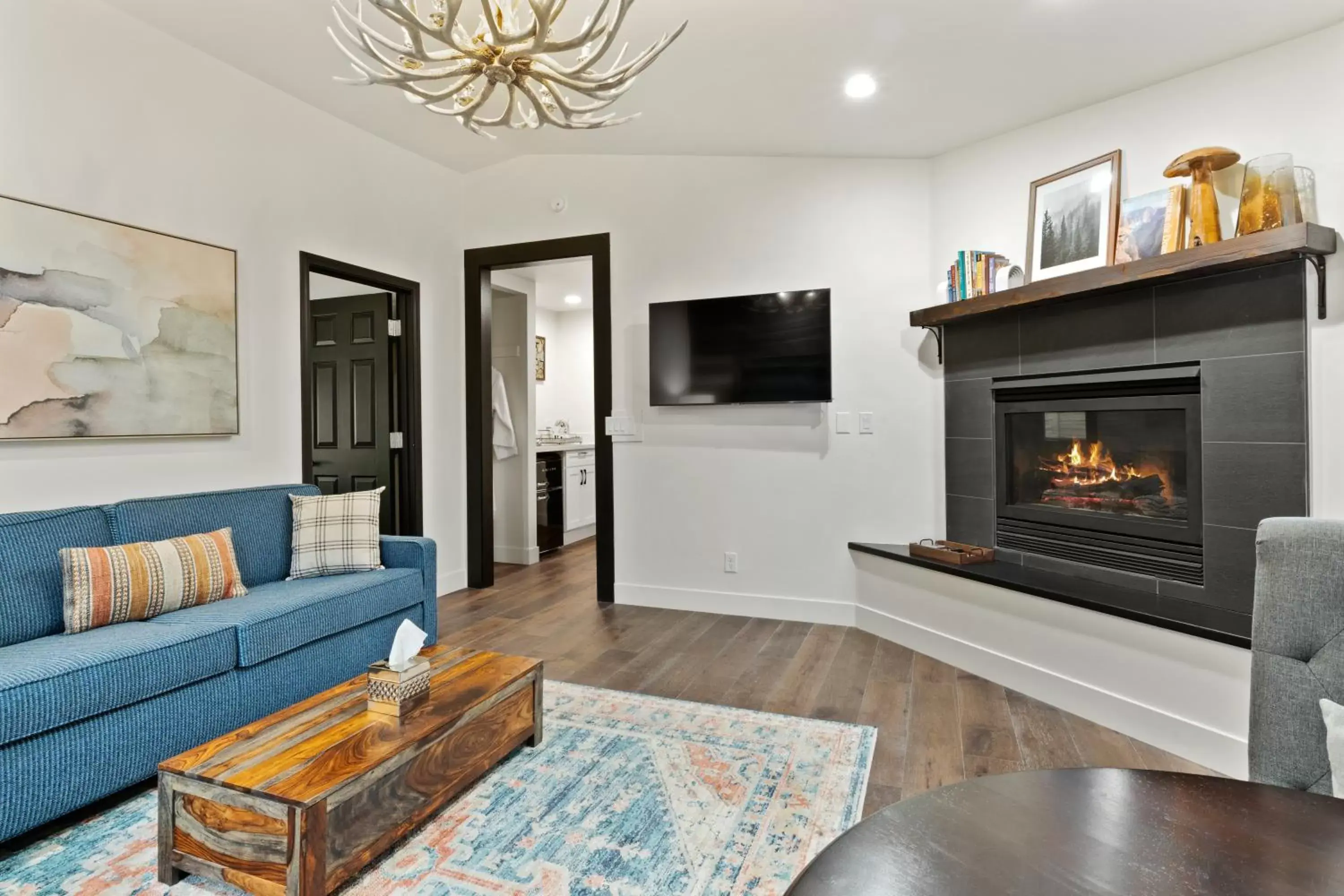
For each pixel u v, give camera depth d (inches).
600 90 78.6
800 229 150.0
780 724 96.4
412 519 164.4
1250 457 90.9
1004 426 126.3
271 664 93.1
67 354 97.7
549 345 287.9
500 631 143.0
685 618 153.2
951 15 91.4
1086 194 112.9
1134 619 91.9
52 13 96.5
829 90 116.6
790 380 147.9
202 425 116.0
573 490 250.1
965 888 28.3
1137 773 37.9
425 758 69.1
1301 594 43.6
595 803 76.1
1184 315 97.5
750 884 62.6
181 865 61.5
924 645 128.2
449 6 63.8
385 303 163.2
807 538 151.1
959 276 127.4
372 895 61.0
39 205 94.7
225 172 121.0
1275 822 32.8
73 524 92.1
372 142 152.6
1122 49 95.7
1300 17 85.3
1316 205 87.4
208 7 104.7
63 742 69.9
